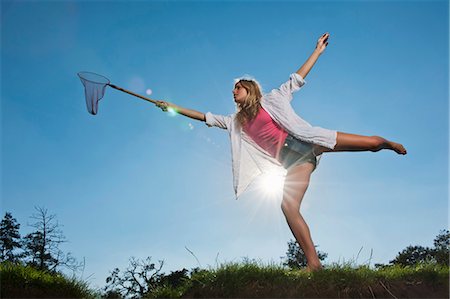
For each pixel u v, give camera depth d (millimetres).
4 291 3947
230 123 4980
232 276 3762
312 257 4070
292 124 4492
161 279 4496
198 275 4066
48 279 4391
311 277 3676
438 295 3539
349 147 4418
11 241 17328
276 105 4637
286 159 4594
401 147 4363
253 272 3832
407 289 3604
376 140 4344
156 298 4070
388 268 4180
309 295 3521
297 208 4238
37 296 4051
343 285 3576
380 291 3549
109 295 4895
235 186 4855
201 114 5090
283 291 3594
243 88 4738
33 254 10422
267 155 4812
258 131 4746
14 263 4539
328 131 4391
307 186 4371
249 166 4895
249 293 3611
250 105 4676
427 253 4430
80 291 4434
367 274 3695
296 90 4805
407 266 4297
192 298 3719
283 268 4027
